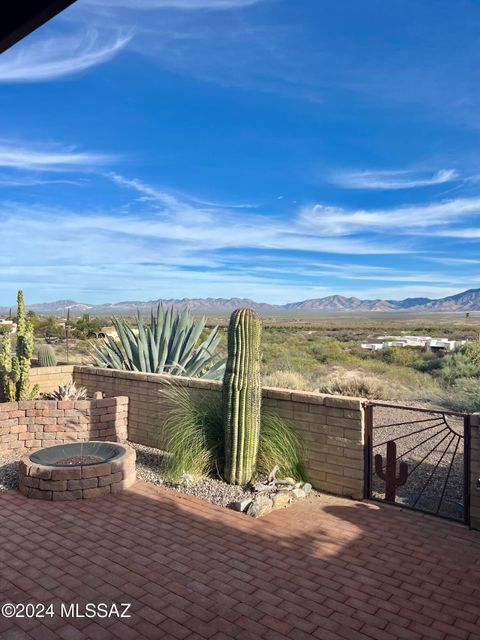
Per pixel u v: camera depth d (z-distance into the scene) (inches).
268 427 237.8
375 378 524.7
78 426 292.4
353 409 215.9
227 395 228.5
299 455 232.7
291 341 1464.1
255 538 176.2
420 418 384.8
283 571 153.5
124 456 225.1
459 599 139.6
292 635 122.3
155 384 298.5
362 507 206.8
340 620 128.7
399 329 3176.7
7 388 325.1
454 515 201.0
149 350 393.1
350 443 217.2
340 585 146.0
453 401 441.7
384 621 128.7
